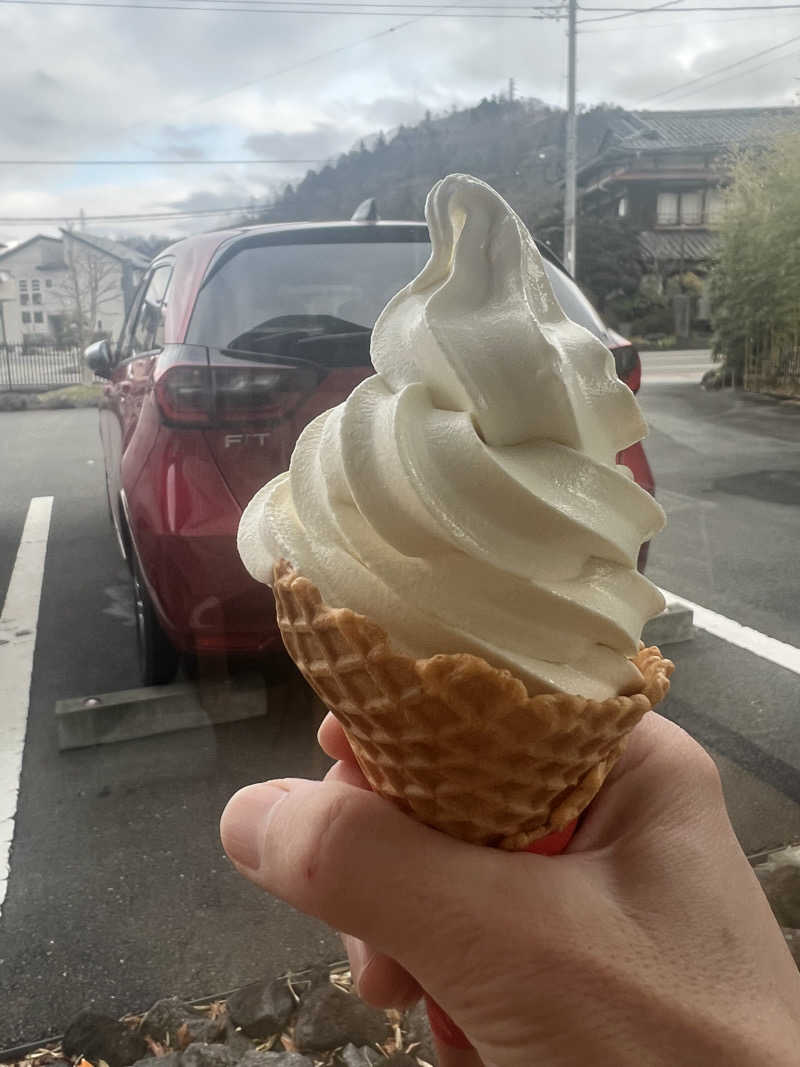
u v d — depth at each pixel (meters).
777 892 2.15
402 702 1.10
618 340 2.62
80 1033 1.73
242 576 2.30
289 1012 1.83
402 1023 1.86
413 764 1.18
